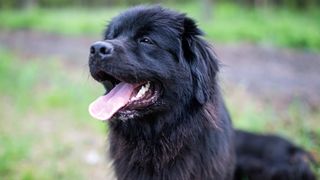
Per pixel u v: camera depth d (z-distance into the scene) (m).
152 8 1.65
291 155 2.03
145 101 1.59
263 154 2.05
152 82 1.61
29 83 3.48
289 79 3.53
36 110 2.93
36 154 2.32
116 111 1.57
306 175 1.98
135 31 1.62
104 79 1.62
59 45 5.75
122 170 1.68
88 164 2.23
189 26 1.61
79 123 2.67
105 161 2.19
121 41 1.59
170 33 1.61
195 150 1.63
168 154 1.63
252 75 3.69
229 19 7.87
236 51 4.99
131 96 1.60
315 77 3.61
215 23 7.08
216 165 1.66
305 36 5.66
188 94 1.61
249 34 5.98
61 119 2.78
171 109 1.61
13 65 4.11
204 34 1.64
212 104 1.63
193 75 1.60
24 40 6.29
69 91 3.18
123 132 1.66
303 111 2.56
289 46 5.38
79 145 2.42
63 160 2.27
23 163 2.23
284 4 11.34
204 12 7.62
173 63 1.60
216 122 1.63
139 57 1.58
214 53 1.65
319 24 7.55
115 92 1.61
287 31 6.18
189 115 1.62
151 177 1.65
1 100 3.16
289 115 2.54
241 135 2.11
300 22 7.74
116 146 1.69
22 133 2.53
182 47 1.61
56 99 3.05
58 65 4.27
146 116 1.62
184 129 1.62
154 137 1.63
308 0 10.95
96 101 1.59
